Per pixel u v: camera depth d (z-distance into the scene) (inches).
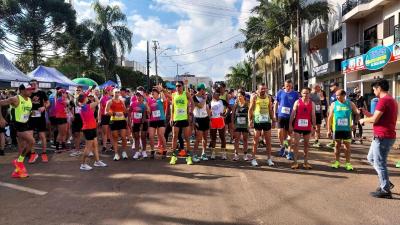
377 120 256.5
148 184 294.8
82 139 591.2
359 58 963.3
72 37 1688.0
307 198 253.9
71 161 405.1
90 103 382.3
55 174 336.5
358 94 578.2
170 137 615.8
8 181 309.6
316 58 1456.7
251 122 378.3
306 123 349.7
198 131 392.5
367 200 248.8
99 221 210.4
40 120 402.3
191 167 363.9
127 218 215.0
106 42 1686.8
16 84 637.3
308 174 330.3
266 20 1416.1
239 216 217.5
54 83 749.3
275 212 224.4
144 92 433.4
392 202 244.2
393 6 947.3
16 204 244.4
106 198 256.2
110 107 401.4
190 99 386.0
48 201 250.8
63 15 1659.7
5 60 677.9
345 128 344.5
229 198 254.5
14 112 324.8
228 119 534.0
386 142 254.8
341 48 1224.8
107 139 498.0
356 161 393.7
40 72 785.6
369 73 1059.3
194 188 281.4
